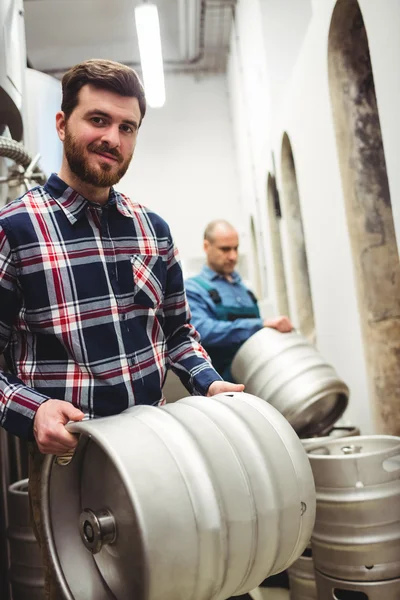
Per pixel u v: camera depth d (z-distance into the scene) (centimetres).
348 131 234
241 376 210
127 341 113
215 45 748
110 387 109
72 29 720
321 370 200
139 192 823
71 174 113
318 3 242
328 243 267
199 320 239
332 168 246
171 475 89
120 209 117
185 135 826
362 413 245
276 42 400
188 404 107
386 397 228
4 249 105
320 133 259
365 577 149
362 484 149
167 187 822
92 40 750
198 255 812
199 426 98
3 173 229
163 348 123
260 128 476
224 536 90
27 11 675
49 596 109
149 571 83
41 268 107
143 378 114
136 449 89
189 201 820
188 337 131
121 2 668
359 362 241
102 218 115
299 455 105
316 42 251
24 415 100
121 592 94
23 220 108
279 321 213
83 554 106
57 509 108
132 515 89
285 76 398
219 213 816
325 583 157
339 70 233
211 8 637
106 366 110
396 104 164
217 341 231
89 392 108
